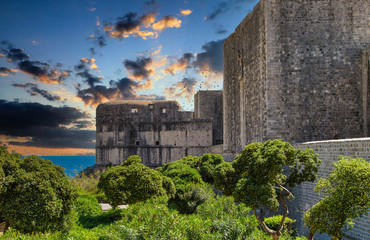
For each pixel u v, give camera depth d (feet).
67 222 57.41
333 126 83.25
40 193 51.80
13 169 52.49
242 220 46.42
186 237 39.42
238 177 56.85
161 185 80.89
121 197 75.92
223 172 57.98
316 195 59.72
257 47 91.50
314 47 84.28
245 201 47.11
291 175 50.31
